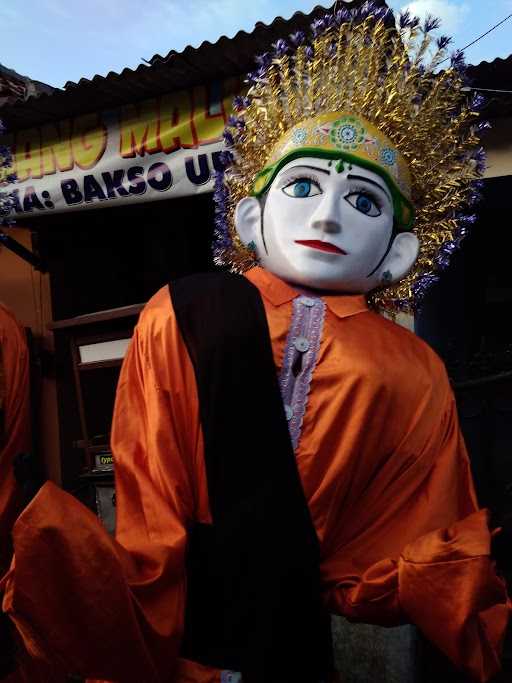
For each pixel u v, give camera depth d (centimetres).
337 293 180
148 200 415
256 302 166
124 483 160
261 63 200
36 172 443
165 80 385
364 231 174
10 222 403
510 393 393
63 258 562
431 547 140
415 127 193
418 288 210
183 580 150
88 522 133
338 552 163
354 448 155
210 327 161
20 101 414
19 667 318
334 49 195
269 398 156
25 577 127
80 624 131
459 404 336
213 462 154
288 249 175
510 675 295
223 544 151
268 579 148
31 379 547
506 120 372
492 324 648
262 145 199
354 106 189
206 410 156
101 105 416
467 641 139
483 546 137
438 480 162
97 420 388
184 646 156
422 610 140
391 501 162
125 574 137
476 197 207
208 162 392
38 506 129
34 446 547
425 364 173
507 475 409
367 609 152
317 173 175
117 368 393
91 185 428
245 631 148
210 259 554
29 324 562
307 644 152
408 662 292
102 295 574
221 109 387
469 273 653
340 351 162
